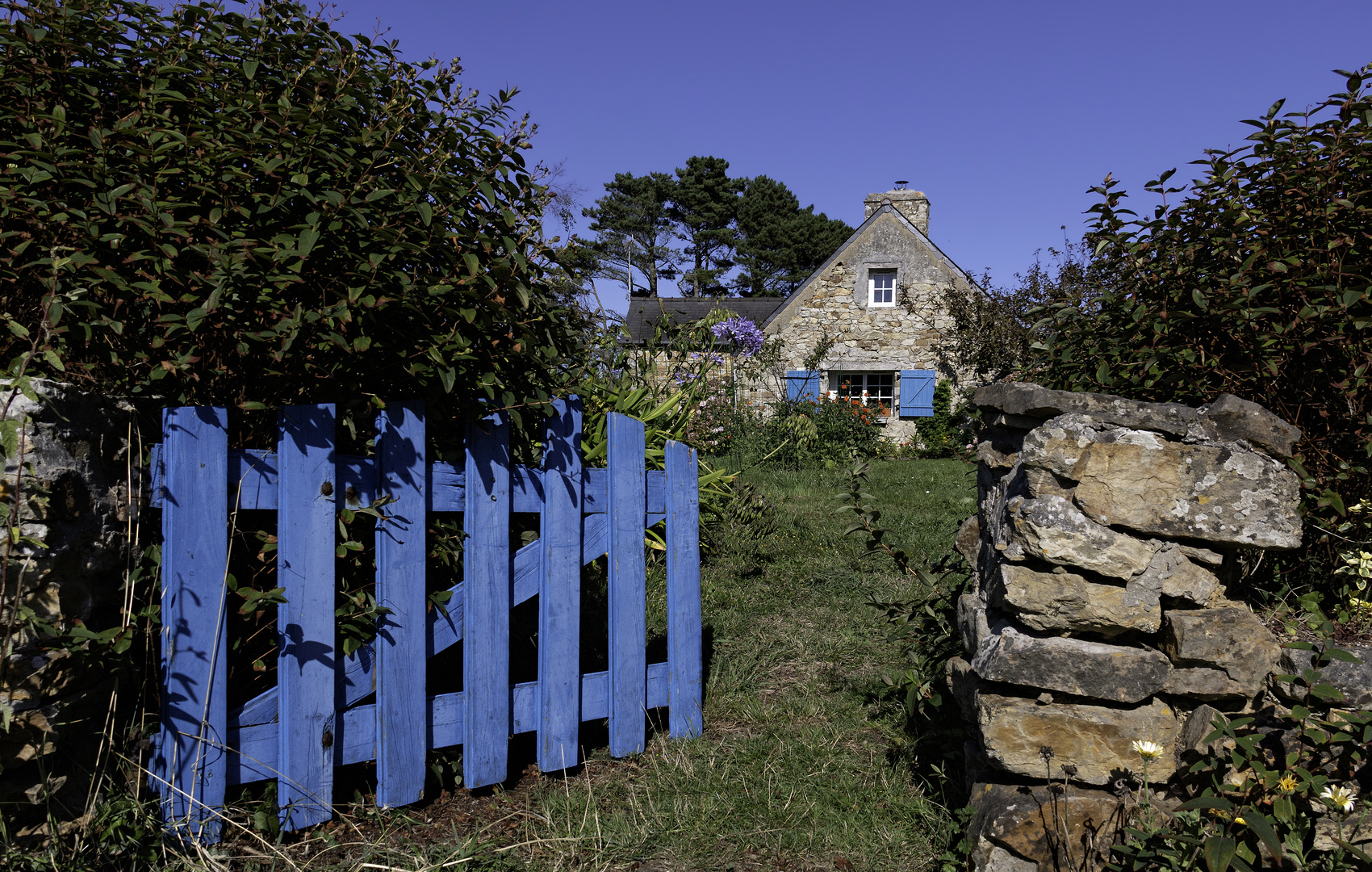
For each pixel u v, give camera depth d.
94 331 1.78
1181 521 1.77
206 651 1.90
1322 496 2.07
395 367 2.14
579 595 2.46
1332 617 2.14
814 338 15.86
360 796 2.14
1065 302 2.67
